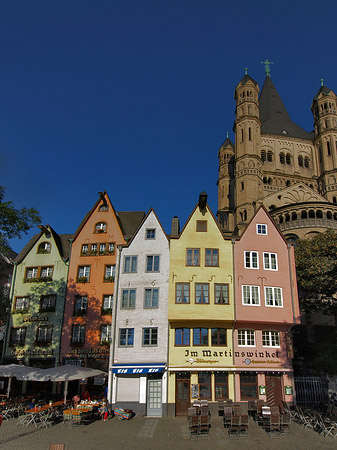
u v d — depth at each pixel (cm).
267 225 3250
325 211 4912
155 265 3167
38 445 1784
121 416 2561
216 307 2944
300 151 7556
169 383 2798
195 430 2106
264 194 6944
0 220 2748
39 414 2392
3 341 3709
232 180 8431
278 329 3002
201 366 2822
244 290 3017
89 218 3791
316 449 1777
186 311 2931
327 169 6969
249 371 2836
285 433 2078
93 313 3431
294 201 6044
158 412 2770
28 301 3656
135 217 4191
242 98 7319
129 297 3097
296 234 4800
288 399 2816
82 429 2183
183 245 3147
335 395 2848
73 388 3312
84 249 3694
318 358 3077
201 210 3262
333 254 3328
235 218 6619
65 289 3578
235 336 2938
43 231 3872
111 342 2972
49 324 3500
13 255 5500
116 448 1764
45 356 3384
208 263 3091
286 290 3064
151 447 1800
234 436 2027
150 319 2998
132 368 2828
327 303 3441
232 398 2773
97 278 3550
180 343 2916
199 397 2764
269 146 7456
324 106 7362
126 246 3253
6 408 2539
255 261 3120
